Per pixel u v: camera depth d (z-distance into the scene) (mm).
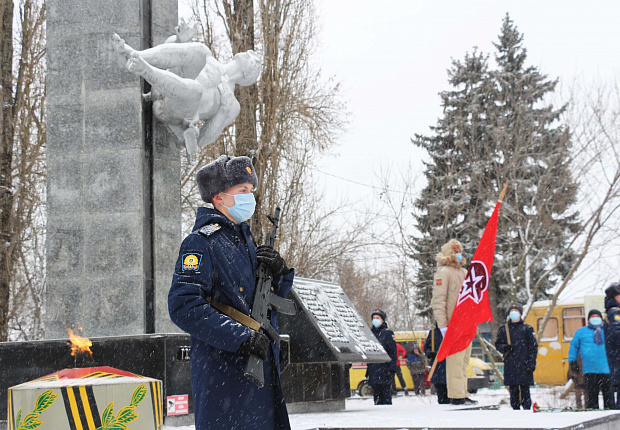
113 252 7516
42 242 17688
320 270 21094
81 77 7848
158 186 7816
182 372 6512
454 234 27531
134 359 6492
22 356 6742
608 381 12219
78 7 7930
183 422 6441
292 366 7789
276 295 3723
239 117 17938
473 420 5816
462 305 9352
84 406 2979
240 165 3740
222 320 3328
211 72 7914
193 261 3420
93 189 7648
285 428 3520
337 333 7914
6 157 14797
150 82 7363
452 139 34406
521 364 10859
